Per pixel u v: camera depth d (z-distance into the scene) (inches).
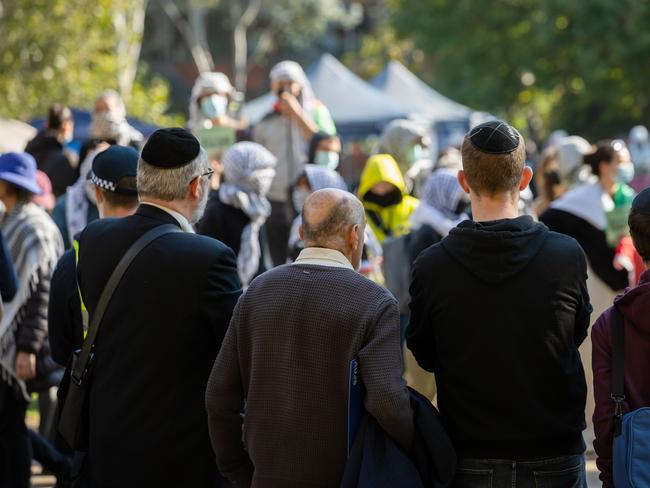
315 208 308.0
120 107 582.2
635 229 302.8
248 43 4288.9
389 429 291.7
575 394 298.7
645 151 1606.8
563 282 293.3
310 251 307.4
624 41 2406.5
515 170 300.4
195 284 315.0
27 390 493.4
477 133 301.9
